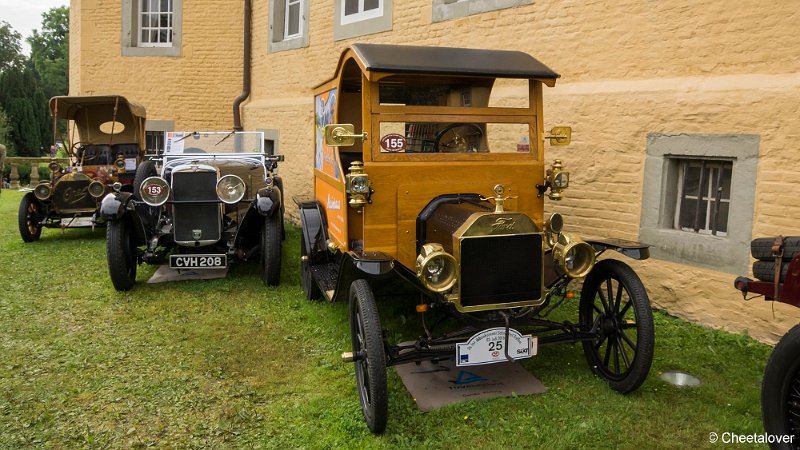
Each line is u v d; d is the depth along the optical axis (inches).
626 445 128.5
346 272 148.9
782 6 177.8
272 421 142.4
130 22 472.7
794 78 175.3
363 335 135.0
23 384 160.9
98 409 147.7
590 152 227.9
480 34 272.8
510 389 153.9
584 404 145.6
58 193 352.5
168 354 181.6
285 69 418.3
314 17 383.6
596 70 230.1
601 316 155.6
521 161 167.6
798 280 116.3
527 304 141.8
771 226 178.1
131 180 387.2
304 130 394.9
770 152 177.5
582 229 232.4
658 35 209.2
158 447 131.9
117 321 210.1
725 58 191.8
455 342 146.5
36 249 324.5
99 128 400.5
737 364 167.3
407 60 156.0
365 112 156.0
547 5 244.8
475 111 165.3
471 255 136.2
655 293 209.5
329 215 207.0
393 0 317.7
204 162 298.8
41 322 208.2
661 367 165.8
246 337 195.3
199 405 149.9
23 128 1179.3
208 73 471.5
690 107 196.1
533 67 164.7
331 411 145.3
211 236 256.5
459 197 161.9
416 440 132.4
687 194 206.7
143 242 261.0
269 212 245.3
